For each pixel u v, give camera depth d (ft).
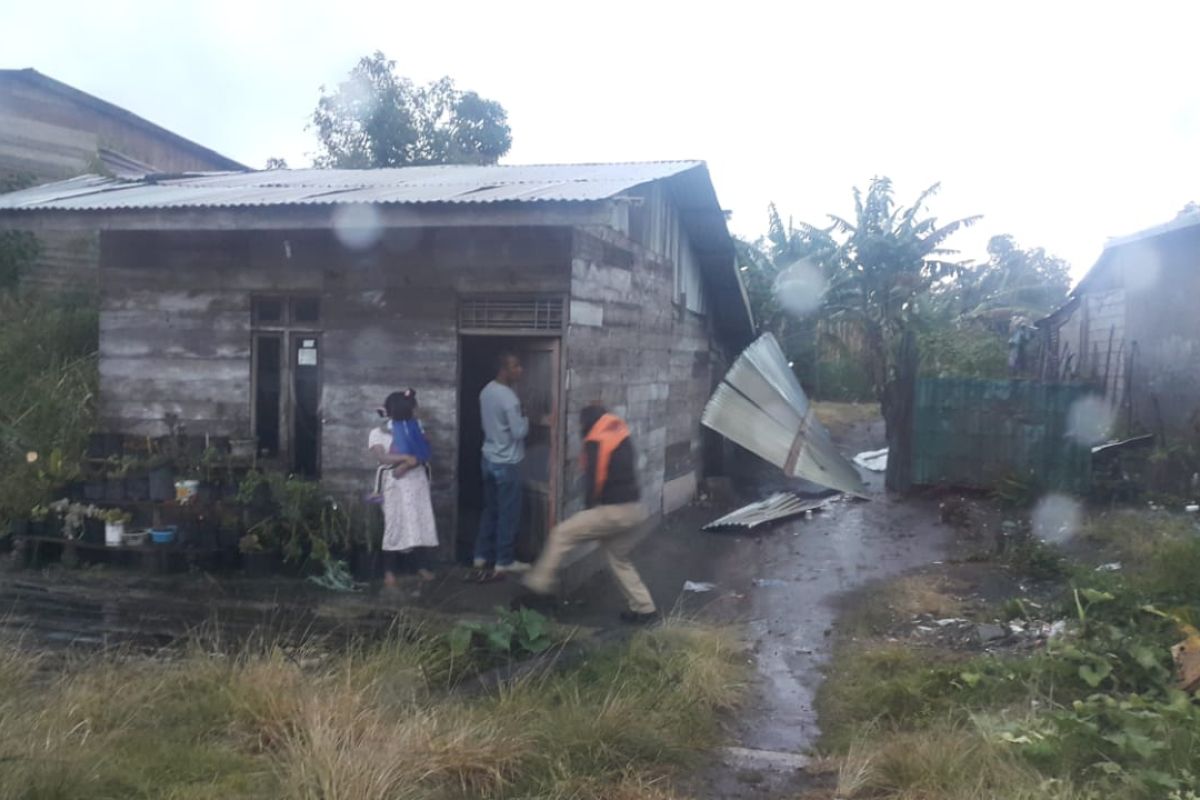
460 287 27.78
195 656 19.17
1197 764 14.88
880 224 76.48
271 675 17.87
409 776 14.44
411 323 28.27
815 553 32.35
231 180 35.78
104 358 30.78
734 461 54.95
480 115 72.13
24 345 39.22
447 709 17.12
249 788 14.44
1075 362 59.93
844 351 81.82
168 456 28.58
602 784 15.31
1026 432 40.75
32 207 27.55
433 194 25.64
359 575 26.81
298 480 27.89
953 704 18.08
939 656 21.15
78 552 27.73
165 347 30.30
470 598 24.91
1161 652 18.78
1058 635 21.38
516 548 28.40
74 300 43.80
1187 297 42.57
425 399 28.22
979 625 23.27
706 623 23.41
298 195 27.66
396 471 26.08
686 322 41.86
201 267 29.91
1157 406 43.55
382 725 16.11
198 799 14.05
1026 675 18.78
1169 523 32.76
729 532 35.81
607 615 24.22
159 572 27.09
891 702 18.48
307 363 29.68
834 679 20.30
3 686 17.22
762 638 23.25
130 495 28.12
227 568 27.20
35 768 13.78
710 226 40.68
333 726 15.66
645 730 16.81
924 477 42.24
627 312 32.22
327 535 26.99
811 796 15.33
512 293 27.37
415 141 68.74
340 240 28.66
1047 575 28.40
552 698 18.31
